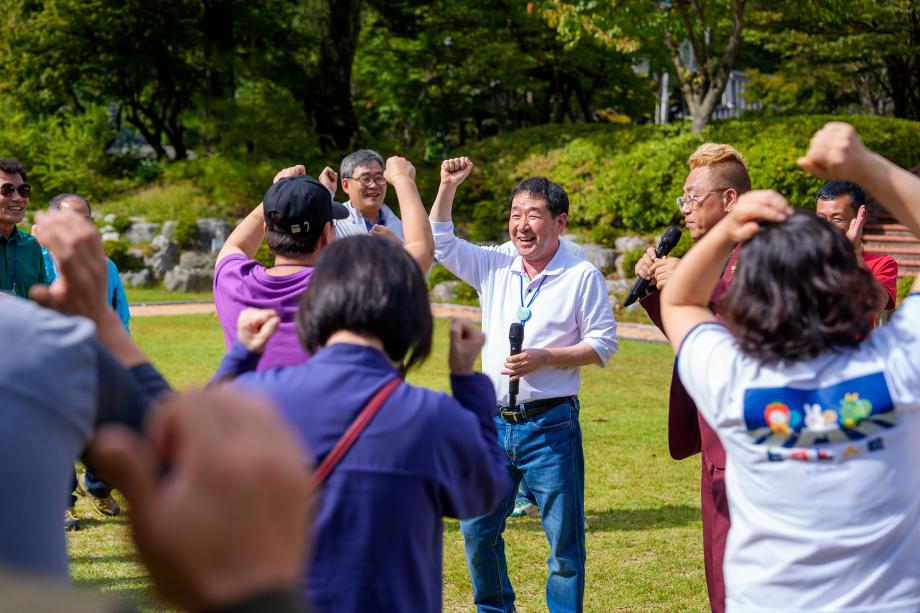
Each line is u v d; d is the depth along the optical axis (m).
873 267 4.72
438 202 4.46
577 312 4.32
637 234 18.62
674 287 2.34
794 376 2.08
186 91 25.03
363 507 2.05
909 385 2.07
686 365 2.24
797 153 17.55
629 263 17.69
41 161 24.34
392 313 2.20
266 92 23.27
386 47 25.69
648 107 28.27
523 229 4.30
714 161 3.86
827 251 2.10
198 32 23.06
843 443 2.05
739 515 2.19
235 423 0.97
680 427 3.72
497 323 4.42
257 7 23.09
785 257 2.09
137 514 0.98
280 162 22.06
